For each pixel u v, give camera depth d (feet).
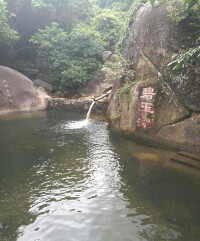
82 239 8.56
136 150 17.67
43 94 39.96
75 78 39.81
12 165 15.26
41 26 48.11
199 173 13.47
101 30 50.78
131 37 24.94
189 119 15.99
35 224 9.37
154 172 13.83
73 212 10.14
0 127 25.26
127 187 12.23
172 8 18.89
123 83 23.06
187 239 8.44
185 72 17.10
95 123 27.20
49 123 27.20
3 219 9.69
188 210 10.16
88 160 15.94
